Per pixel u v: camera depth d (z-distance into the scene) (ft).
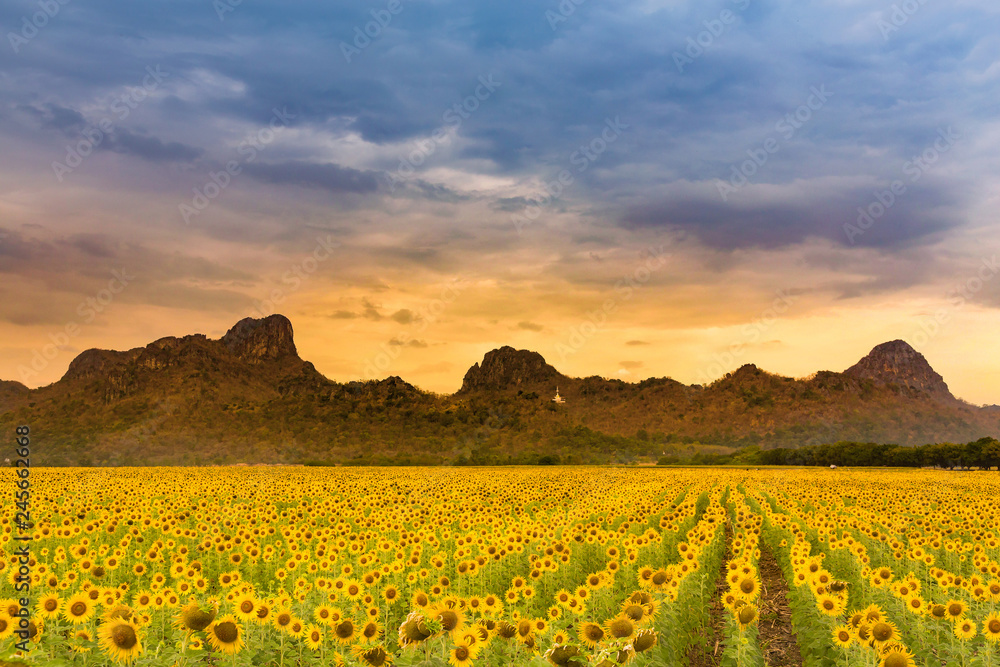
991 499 133.49
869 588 50.85
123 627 25.53
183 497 128.16
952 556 66.03
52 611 32.81
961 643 36.11
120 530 76.59
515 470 310.86
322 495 141.49
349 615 37.27
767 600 62.39
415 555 55.06
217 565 60.39
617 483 191.83
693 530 73.36
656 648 34.37
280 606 33.94
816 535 82.53
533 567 51.80
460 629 27.78
